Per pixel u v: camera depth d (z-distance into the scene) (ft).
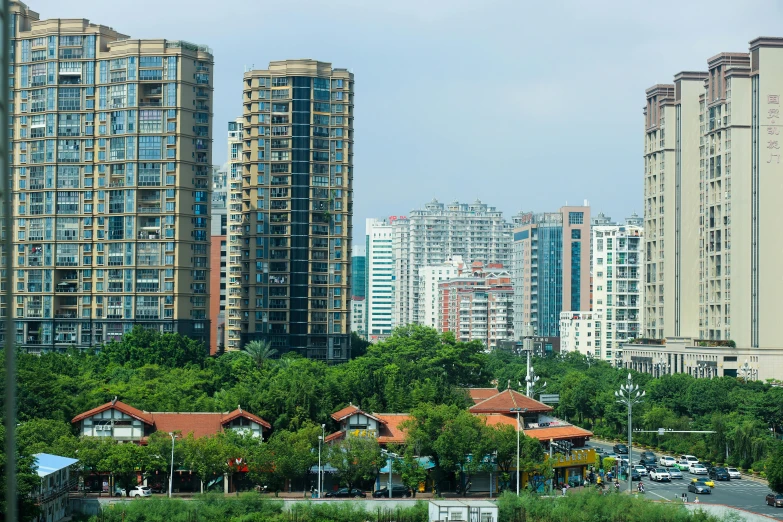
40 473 632.38
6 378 200.03
